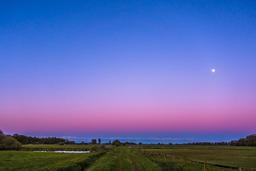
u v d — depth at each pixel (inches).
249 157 4136.3
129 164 2711.6
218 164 2822.3
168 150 6555.1
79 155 4040.4
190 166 2404.0
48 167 2201.0
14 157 3479.3
